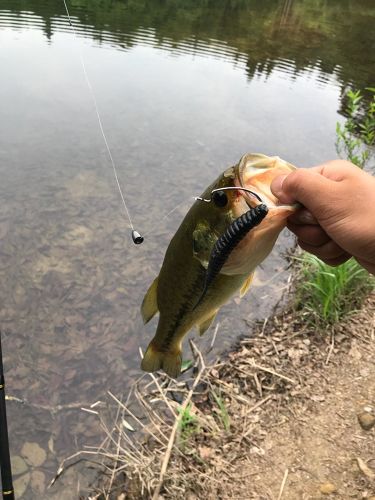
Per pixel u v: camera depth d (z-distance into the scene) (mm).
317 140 1838
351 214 363
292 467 733
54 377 881
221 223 419
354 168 385
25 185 1377
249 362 922
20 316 988
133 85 2230
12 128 1703
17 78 2172
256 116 2033
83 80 2223
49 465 749
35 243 1168
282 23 3857
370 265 386
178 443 748
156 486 688
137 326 989
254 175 408
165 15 3746
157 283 542
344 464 732
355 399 837
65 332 964
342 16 4359
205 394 865
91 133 1720
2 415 590
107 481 725
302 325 1014
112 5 3852
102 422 810
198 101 2131
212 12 4055
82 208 1305
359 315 1014
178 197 1389
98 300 1037
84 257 1143
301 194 371
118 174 1481
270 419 811
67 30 2992
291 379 880
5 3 3461
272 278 1189
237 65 2701
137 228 1247
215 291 471
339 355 930
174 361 575
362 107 2180
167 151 1652
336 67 2777
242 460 744
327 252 419
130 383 882
